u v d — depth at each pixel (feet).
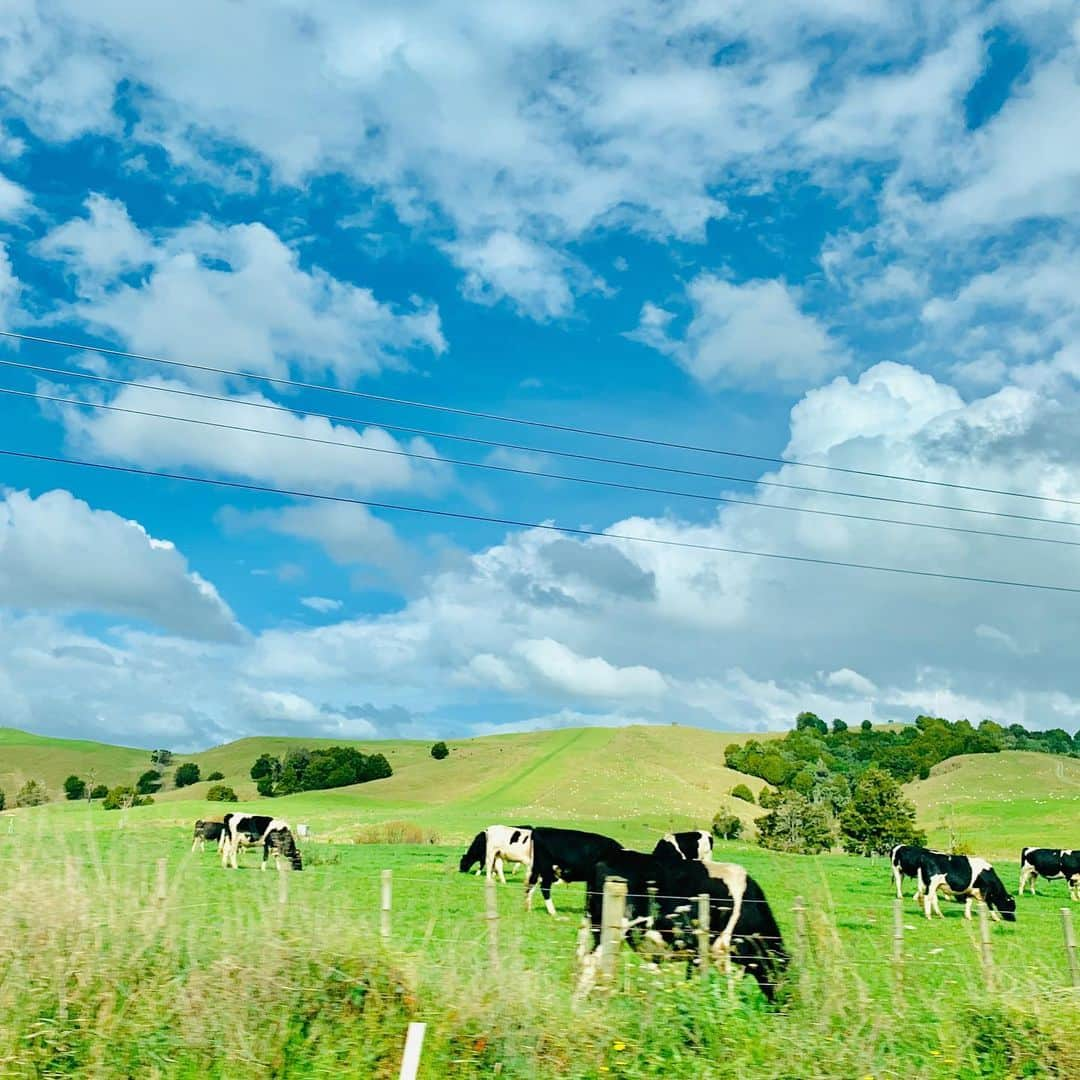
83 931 31.37
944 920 91.20
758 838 315.58
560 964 36.52
